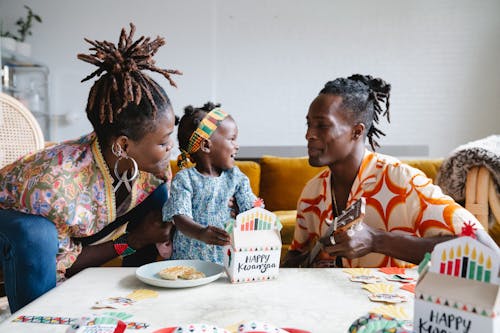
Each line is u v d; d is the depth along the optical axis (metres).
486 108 4.32
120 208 1.28
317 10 4.36
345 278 0.87
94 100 1.09
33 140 1.68
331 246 0.93
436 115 4.36
